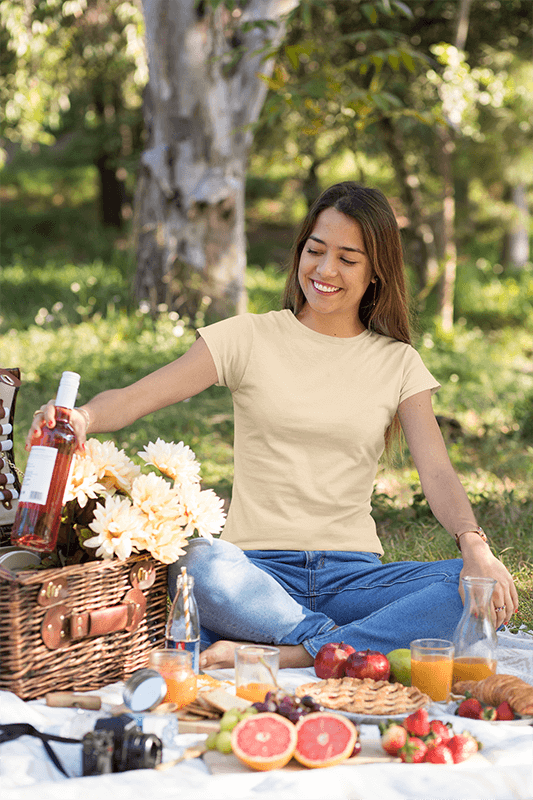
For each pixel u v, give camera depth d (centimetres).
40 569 247
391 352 309
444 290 1278
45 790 181
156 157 952
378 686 240
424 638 272
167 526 256
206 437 668
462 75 1006
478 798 190
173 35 912
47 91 1266
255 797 182
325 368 297
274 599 273
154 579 261
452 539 438
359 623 274
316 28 1073
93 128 1816
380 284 308
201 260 962
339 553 289
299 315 315
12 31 1079
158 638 271
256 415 291
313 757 202
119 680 256
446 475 292
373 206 294
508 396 867
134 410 273
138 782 188
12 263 1719
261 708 212
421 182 1415
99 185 2150
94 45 1223
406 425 306
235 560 271
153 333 934
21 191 2492
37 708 225
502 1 1138
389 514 486
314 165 1299
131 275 1017
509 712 230
